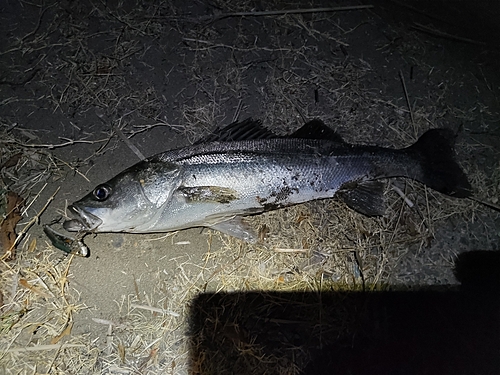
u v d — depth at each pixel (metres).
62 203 0.64
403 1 0.73
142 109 0.67
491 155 0.69
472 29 0.72
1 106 0.65
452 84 0.71
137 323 0.62
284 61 0.70
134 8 0.69
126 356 0.61
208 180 0.58
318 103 0.69
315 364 0.63
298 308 0.64
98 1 0.69
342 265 0.65
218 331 0.62
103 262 0.63
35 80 0.66
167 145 0.67
